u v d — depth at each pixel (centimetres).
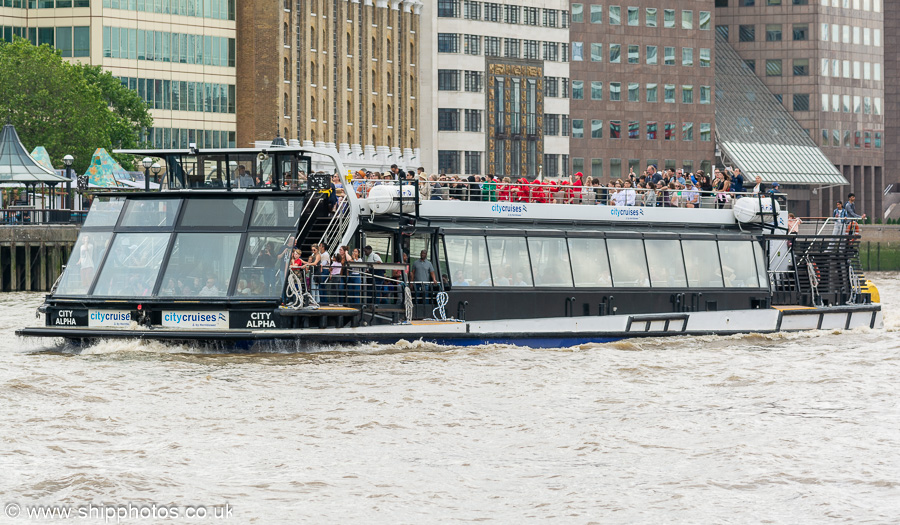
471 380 7100
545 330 8456
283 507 4709
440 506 4753
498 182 9019
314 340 7681
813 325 9581
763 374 7519
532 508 4741
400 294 8031
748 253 9425
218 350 7638
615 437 5816
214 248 7794
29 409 6197
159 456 5378
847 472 5244
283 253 7712
